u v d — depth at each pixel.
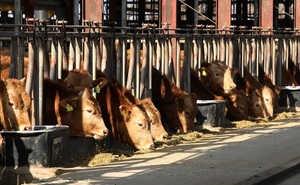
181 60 20.42
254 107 20.67
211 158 13.75
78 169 12.33
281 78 25.08
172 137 16.34
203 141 16.23
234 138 16.80
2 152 11.70
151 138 14.68
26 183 11.28
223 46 21.02
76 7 19.81
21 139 11.72
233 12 40.84
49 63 13.68
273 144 15.83
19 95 11.58
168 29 18.19
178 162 13.23
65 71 14.49
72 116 13.32
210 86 19.64
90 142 13.93
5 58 16.27
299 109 23.61
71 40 14.72
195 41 19.56
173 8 20.47
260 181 11.57
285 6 39.06
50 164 12.01
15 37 12.77
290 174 12.95
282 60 25.45
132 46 16.44
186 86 18.91
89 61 15.03
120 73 16.14
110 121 14.69
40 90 13.18
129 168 12.52
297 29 27.81
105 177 11.57
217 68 19.45
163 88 17.19
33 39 13.05
